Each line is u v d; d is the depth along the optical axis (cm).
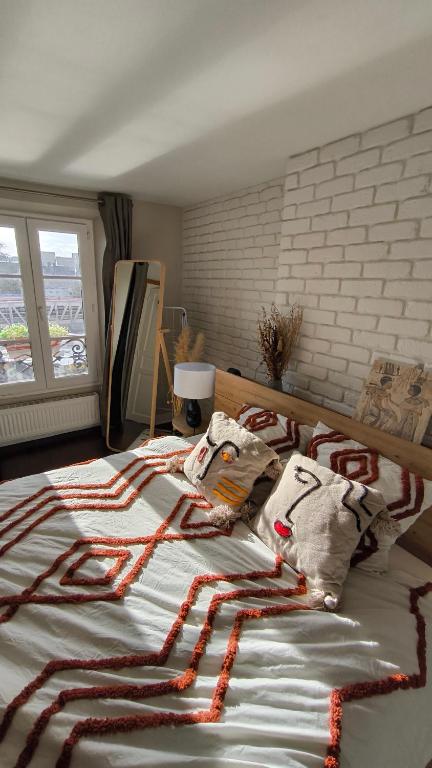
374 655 91
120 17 87
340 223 160
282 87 117
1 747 72
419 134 127
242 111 135
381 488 125
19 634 93
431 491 121
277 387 197
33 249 282
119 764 68
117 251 290
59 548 123
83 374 330
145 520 138
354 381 164
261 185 231
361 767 72
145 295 299
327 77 111
